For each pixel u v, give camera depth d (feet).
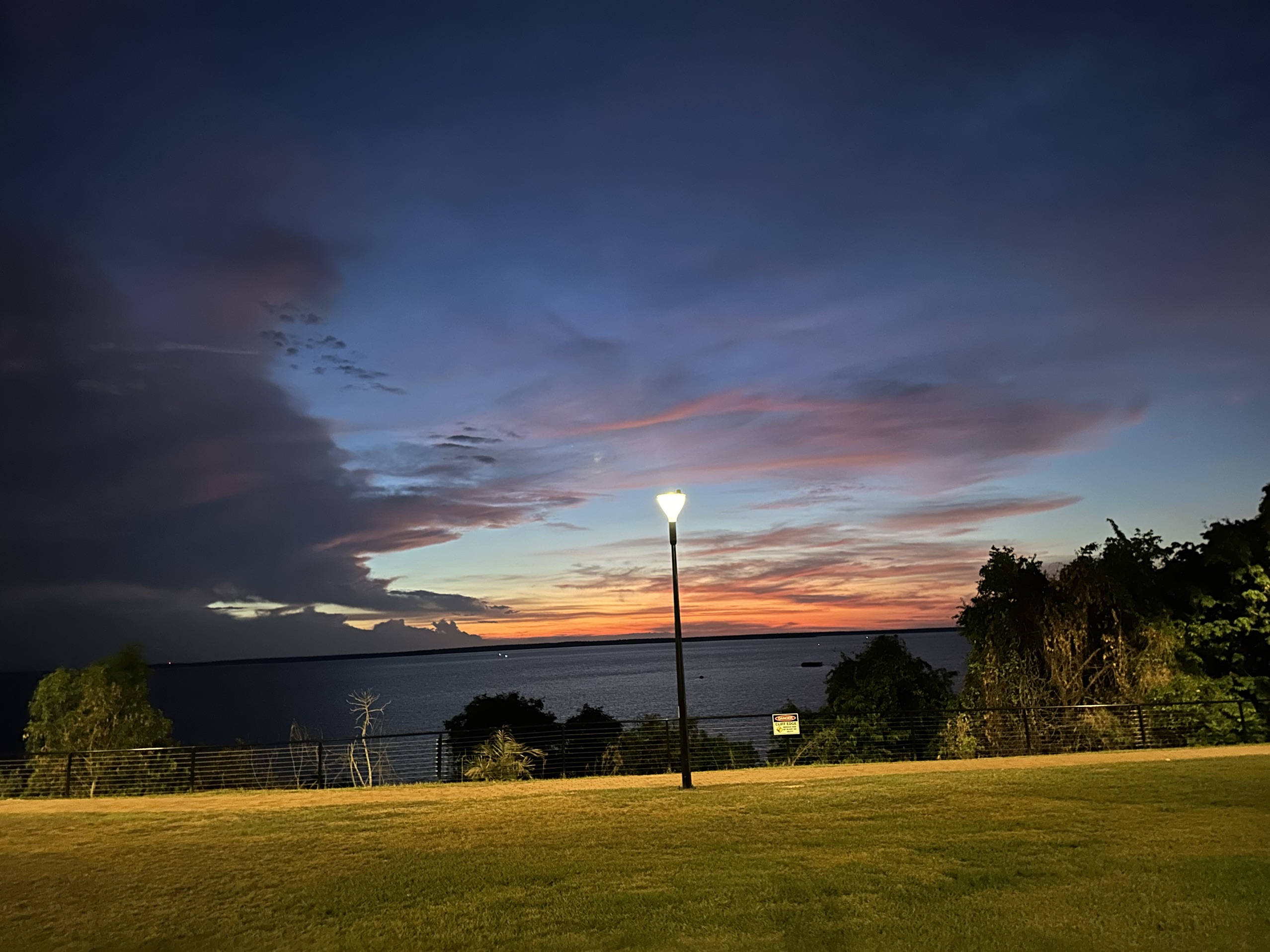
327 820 43.98
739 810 42.22
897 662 93.04
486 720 120.88
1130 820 36.96
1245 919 24.06
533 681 585.22
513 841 37.32
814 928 24.72
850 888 28.19
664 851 34.27
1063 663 79.87
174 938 26.48
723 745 81.05
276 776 72.08
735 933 24.57
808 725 89.04
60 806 53.01
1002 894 27.02
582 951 23.75
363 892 30.09
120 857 37.42
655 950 23.58
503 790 53.57
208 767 70.03
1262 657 85.46
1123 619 82.28
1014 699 79.56
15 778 71.31
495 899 28.63
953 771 54.70
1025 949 22.67
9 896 31.53
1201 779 46.47
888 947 23.15
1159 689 76.54
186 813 48.01
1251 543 85.10
